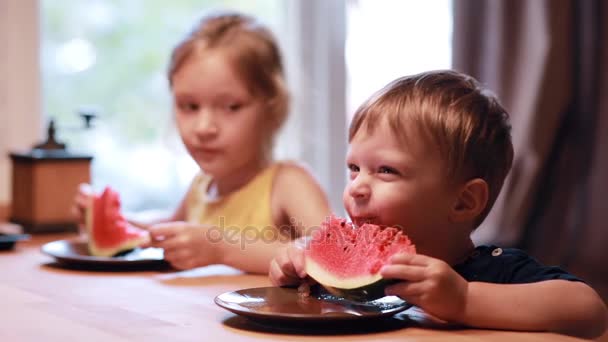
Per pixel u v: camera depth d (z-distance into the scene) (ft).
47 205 6.97
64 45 10.23
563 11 8.71
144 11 11.09
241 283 4.50
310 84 10.20
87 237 5.94
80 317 3.49
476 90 4.09
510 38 8.86
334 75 10.36
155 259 4.95
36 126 9.14
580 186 9.30
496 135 4.03
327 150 10.32
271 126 6.57
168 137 8.04
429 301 3.25
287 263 3.85
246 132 6.19
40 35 9.18
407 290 3.28
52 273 4.84
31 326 3.31
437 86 3.97
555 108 8.82
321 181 10.31
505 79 8.87
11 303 3.84
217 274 4.84
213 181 6.97
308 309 3.37
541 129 8.81
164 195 10.81
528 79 8.80
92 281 4.55
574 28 8.98
